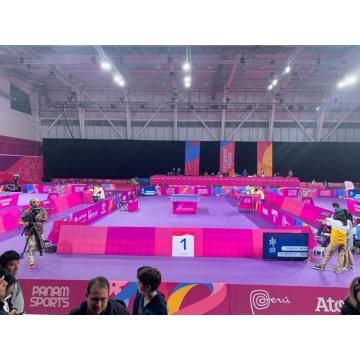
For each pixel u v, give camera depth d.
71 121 28.09
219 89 26.30
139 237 8.05
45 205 13.12
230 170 27.14
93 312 2.98
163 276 6.60
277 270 7.00
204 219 12.67
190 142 27.39
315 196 20.36
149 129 28.19
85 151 27.56
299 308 4.89
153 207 15.57
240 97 27.17
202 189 20.83
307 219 12.48
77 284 5.10
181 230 8.06
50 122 28.03
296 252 7.68
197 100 27.31
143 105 27.34
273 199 16.41
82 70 22.03
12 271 3.70
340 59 17.83
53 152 27.47
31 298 5.03
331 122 27.67
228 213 14.10
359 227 8.44
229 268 7.10
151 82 24.95
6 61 19.47
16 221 10.74
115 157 27.69
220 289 5.00
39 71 22.77
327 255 6.93
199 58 18.66
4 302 3.17
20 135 24.89
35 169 26.83
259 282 6.34
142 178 27.84
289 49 16.41
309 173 27.30
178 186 20.86
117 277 6.54
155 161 27.77
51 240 8.31
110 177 27.92
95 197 16.58
